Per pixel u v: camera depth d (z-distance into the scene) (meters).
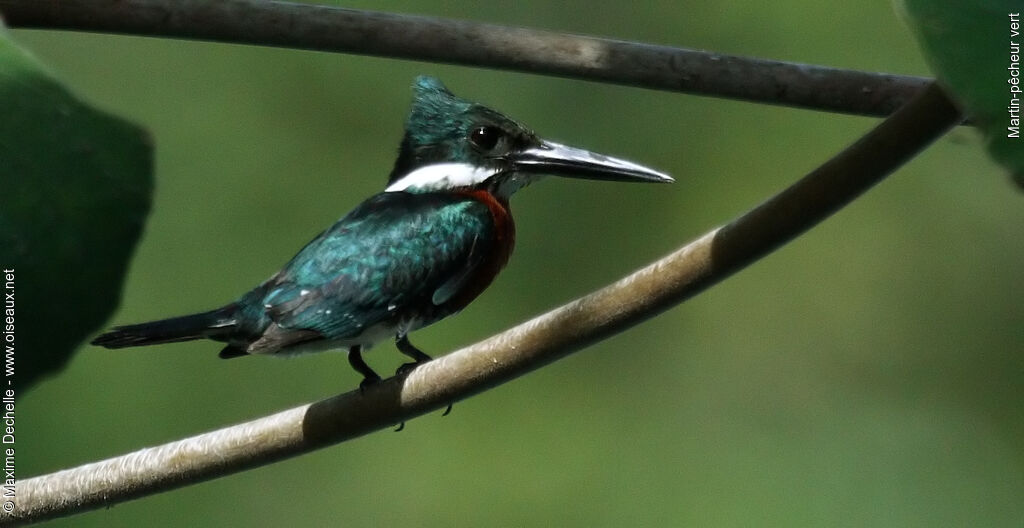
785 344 13.40
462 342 12.55
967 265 13.91
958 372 13.49
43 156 2.24
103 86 13.45
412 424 11.98
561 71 5.01
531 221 13.32
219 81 13.49
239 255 12.81
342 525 11.52
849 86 5.07
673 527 12.05
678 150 13.72
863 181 3.77
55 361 2.19
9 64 2.29
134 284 12.33
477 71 13.75
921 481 12.44
